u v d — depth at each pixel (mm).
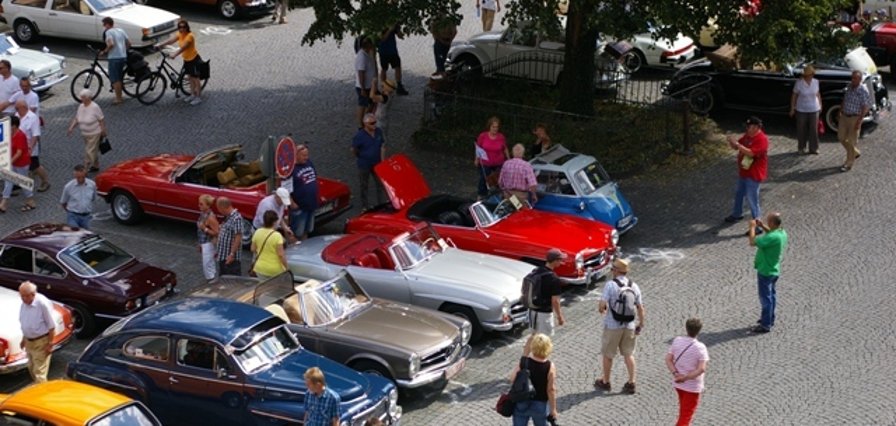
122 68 26984
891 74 28500
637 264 19078
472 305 16172
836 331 16516
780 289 17938
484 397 14922
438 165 23734
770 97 25359
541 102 26328
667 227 20641
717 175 22891
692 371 13164
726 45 25641
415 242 17250
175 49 30922
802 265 18781
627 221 19844
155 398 13812
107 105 27141
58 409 12148
